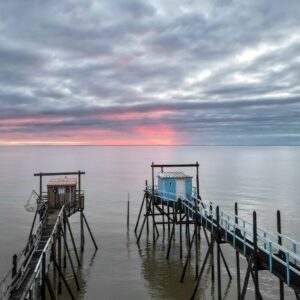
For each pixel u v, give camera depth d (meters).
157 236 42.81
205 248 37.22
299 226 47.66
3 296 15.61
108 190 86.44
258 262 19.41
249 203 67.50
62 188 35.38
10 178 110.75
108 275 30.30
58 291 26.41
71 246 38.66
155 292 26.92
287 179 109.94
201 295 26.17
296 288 16.19
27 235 42.78
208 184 97.88
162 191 37.94
